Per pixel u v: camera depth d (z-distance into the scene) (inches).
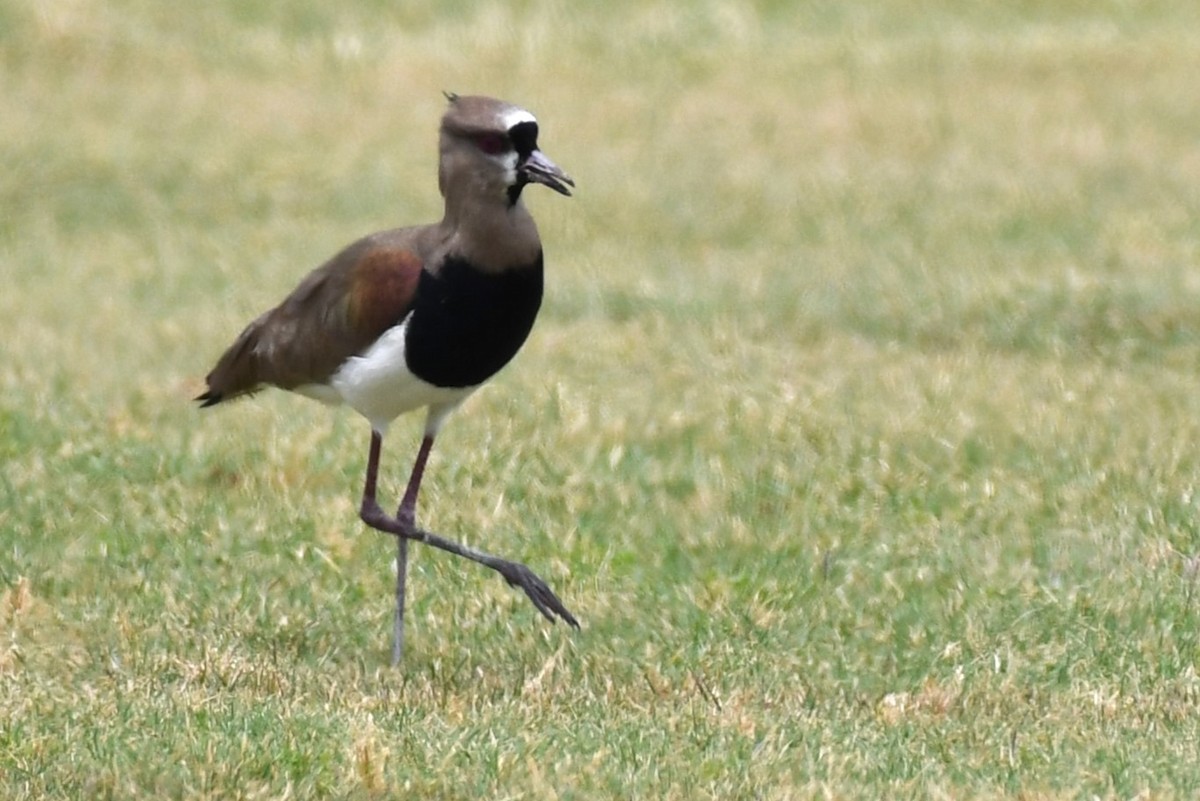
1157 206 869.2
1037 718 385.1
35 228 853.2
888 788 343.3
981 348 668.7
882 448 546.3
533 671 411.8
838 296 729.6
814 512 502.6
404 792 337.4
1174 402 594.9
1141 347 661.9
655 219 869.2
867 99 1083.9
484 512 498.6
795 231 847.1
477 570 465.4
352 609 443.5
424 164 965.2
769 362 646.5
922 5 1257.4
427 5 1218.0
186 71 1102.4
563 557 470.0
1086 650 417.1
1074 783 346.0
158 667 402.9
